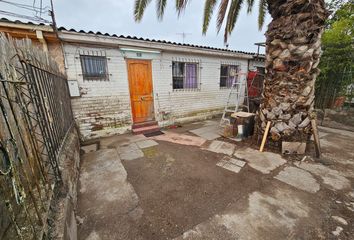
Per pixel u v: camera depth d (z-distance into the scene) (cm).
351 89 519
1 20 312
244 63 813
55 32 361
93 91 462
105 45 450
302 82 327
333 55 531
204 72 680
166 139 475
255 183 261
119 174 295
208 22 489
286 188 246
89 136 476
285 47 329
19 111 164
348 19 621
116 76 487
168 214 203
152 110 583
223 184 261
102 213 206
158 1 417
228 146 411
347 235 169
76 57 423
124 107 518
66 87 400
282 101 345
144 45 493
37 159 150
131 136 506
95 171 306
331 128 547
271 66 357
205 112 721
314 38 308
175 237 172
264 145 382
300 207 209
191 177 283
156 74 562
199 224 187
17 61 162
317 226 181
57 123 262
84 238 172
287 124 348
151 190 250
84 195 240
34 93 163
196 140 462
